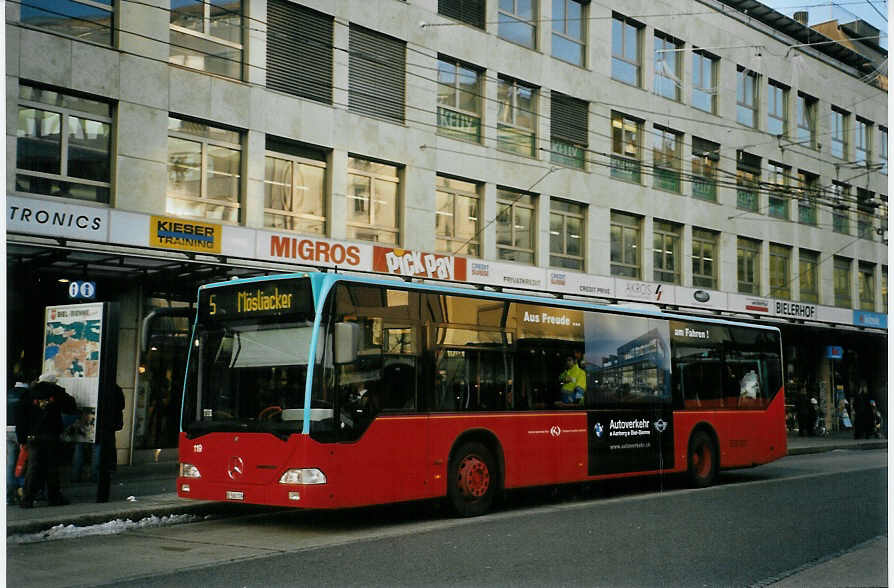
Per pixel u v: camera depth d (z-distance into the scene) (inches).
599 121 1129.4
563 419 560.7
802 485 676.1
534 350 550.3
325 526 472.7
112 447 616.7
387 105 906.1
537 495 627.8
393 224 911.0
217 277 740.0
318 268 826.2
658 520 477.1
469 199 987.9
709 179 1302.9
